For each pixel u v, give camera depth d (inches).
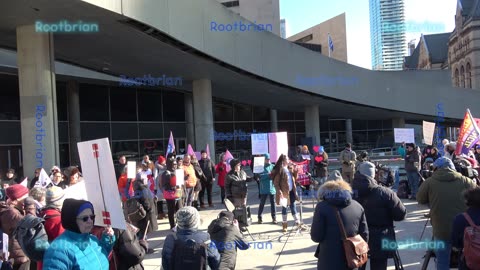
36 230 163.6
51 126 495.2
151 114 1084.5
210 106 836.6
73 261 122.2
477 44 4057.6
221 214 197.6
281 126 1414.9
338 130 1555.1
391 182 448.8
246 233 367.2
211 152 819.4
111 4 439.8
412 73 1621.6
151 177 451.5
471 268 160.2
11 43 592.1
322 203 179.9
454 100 1491.1
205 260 158.2
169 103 1127.6
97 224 145.7
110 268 156.0
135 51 618.5
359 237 175.0
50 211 173.3
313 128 1218.0
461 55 4313.5
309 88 981.2
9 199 210.1
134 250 158.7
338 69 1101.1
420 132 1803.6
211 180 530.9
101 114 983.6
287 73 898.7
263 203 412.8
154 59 668.1
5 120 821.2
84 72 880.3
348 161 569.3
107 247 141.1
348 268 172.1
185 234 161.0
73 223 124.7
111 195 141.2
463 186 212.7
